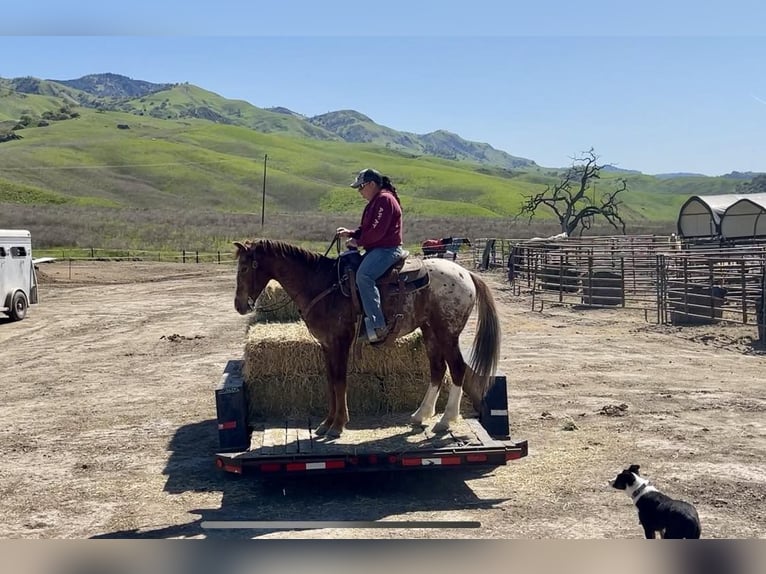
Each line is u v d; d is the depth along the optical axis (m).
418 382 8.30
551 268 25.14
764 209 31.69
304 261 7.50
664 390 10.89
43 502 6.77
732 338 15.41
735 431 8.66
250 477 7.44
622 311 20.41
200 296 27.16
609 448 8.05
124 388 12.05
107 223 71.25
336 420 7.38
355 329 7.40
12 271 20.86
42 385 12.48
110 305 24.56
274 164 169.62
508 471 7.38
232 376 8.77
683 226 36.94
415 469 6.70
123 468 7.80
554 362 13.32
